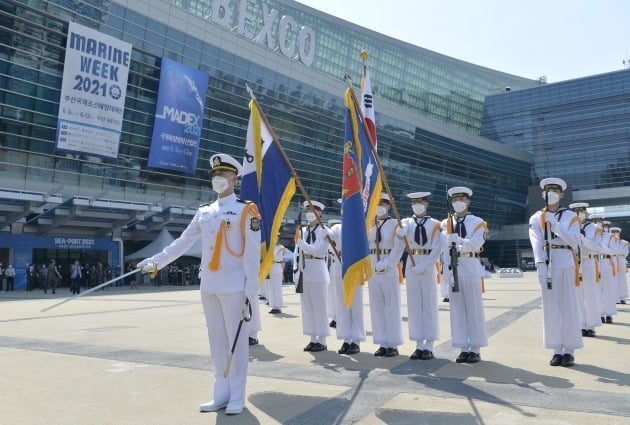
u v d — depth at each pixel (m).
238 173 5.57
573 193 84.75
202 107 39.12
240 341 5.13
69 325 11.62
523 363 6.96
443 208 71.44
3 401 5.35
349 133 7.68
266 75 46.72
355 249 7.24
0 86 30.09
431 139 70.50
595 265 9.55
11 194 27.73
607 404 4.88
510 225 83.06
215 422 4.61
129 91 36.19
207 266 5.28
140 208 33.25
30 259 31.58
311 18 68.31
